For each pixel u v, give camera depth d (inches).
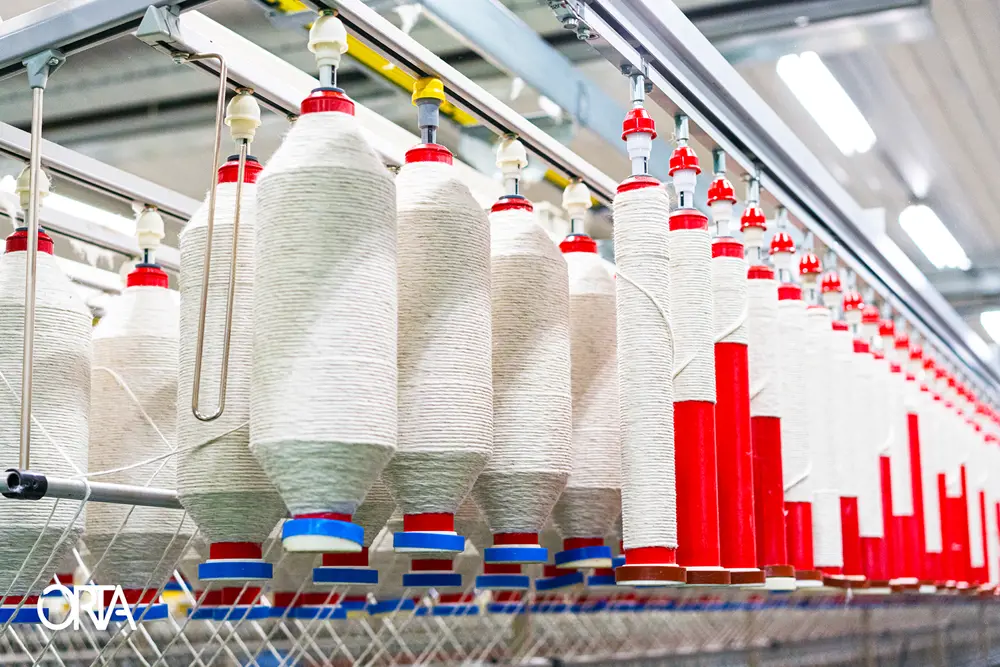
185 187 65.6
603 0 49.3
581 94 57.4
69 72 49.1
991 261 125.3
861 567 78.8
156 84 50.6
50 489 39.0
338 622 66.7
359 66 51.1
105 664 52.9
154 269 59.2
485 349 45.9
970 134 93.4
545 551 49.2
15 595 47.6
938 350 127.3
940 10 72.6
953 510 114.3
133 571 53.1
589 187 64.4
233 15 46.9
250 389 41.8
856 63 80.7
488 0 49.2
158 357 57.0
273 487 42.8
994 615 162.6
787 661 98.6
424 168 47.0
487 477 49.3
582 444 56.2
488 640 69.7
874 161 99.7
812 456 73.6
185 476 42.9
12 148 55.6
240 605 54.9
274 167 40.6
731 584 57.0
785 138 69.1
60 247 70.5
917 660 131.6
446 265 45.2
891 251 93.1
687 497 53.6
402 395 44.1
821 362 75.4
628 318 51.9
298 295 39.1
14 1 58.4
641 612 83.2
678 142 59.4
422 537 43.6
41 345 48.9
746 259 71.7
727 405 59.6
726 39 76.0
